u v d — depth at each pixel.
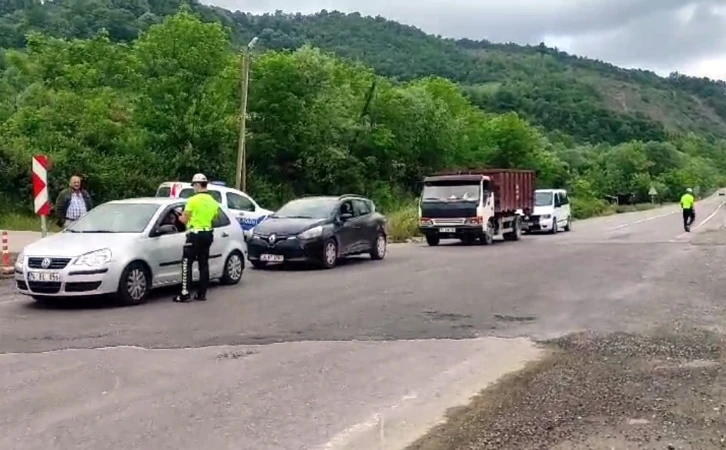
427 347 9.53
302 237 18.69
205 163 42.56
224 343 9.73
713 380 7.83
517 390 7.54
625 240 30.09
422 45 145.12
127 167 40.31
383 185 52.94
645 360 8.80
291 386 7.63
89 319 11.52
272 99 47.19
